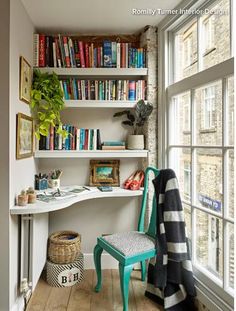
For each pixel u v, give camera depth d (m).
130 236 2.05
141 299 2.06
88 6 2.01
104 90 2.41
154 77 2.40
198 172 1.97
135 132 2.56
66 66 2.35
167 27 2.23
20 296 1.88
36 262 2.04
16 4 1.79
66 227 2.61
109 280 2.34
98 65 2.39
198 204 1.96
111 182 2.59
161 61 2.33
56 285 2.21
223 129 1.63
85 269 2.57
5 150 1.67
